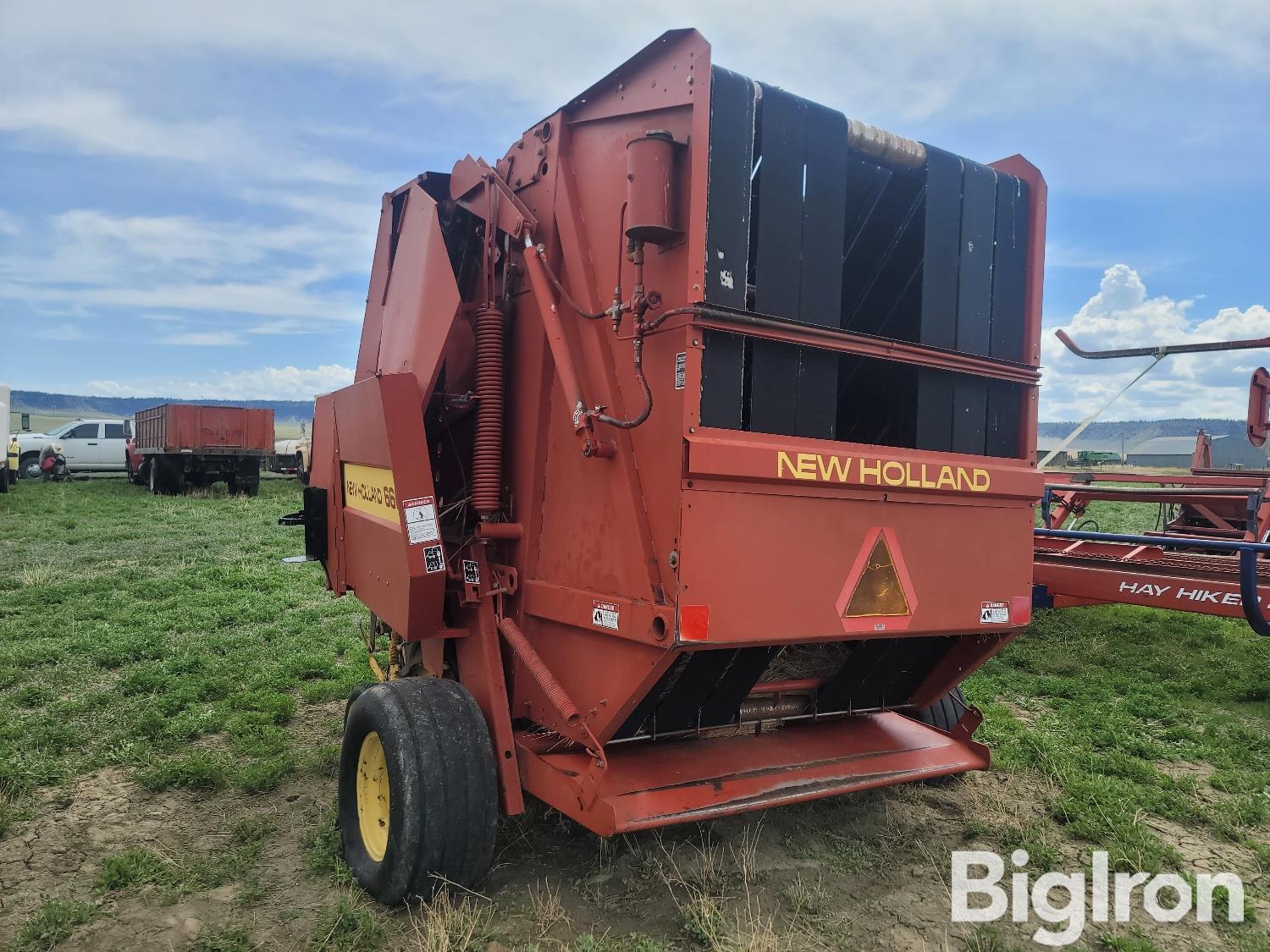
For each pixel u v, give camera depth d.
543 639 3.76
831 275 3.47
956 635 4.05
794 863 3.86
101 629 8.12
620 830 3.09
